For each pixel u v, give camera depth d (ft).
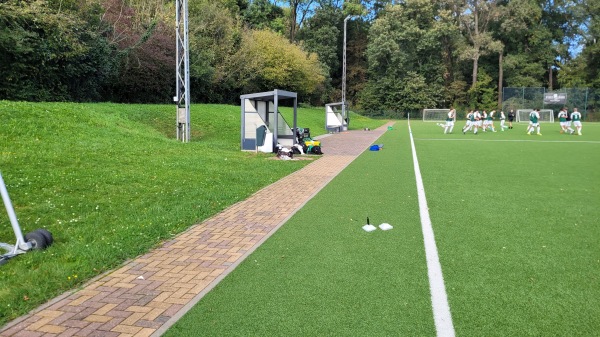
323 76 175.42
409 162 49.62
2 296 14.20
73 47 68.44
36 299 14.16
